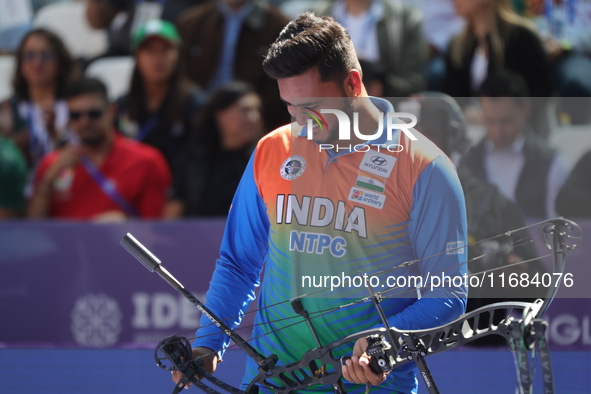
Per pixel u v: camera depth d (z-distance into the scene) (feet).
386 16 53.16
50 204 52.49
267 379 23.68
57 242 47.09
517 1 53.26
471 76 52.39
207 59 54.19
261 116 52.11
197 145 51.93
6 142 53.06
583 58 52.19
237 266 25.02
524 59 51.52
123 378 43.57
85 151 52.47
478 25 52.06
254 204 24.30
